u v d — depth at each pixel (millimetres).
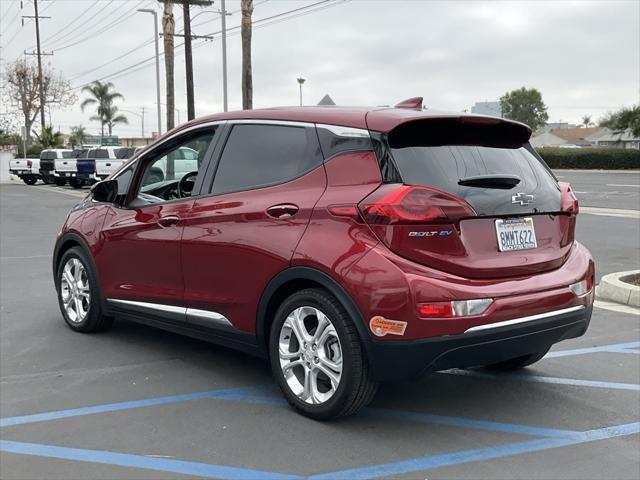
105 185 5676
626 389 4840
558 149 52250
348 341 3838
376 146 3910
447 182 3859
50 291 8195
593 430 4109
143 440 3938
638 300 7379
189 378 5016
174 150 5328
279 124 4508
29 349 5727
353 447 3834
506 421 4238
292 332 4223
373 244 3742
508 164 4238
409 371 3727
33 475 3506
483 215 3857
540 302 3951
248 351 4578
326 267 3863
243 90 23469
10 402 4535
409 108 4398
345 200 3883
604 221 15742
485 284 3803
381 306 3668
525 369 5289
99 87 67312
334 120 4191
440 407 4465
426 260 3701
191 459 3691
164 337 6105
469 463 3645
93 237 5824
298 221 4090
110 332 6262
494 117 4152
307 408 4160
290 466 3604
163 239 5031
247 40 23281
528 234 4117
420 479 3463
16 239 13461
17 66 61281
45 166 37031
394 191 3721
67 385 4863
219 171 4785
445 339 3650
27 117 62312
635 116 51875
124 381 4949
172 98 29203
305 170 4215
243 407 4441
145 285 5301
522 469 3580
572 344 5992
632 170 48438
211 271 4645
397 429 4090
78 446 3861
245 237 4359
